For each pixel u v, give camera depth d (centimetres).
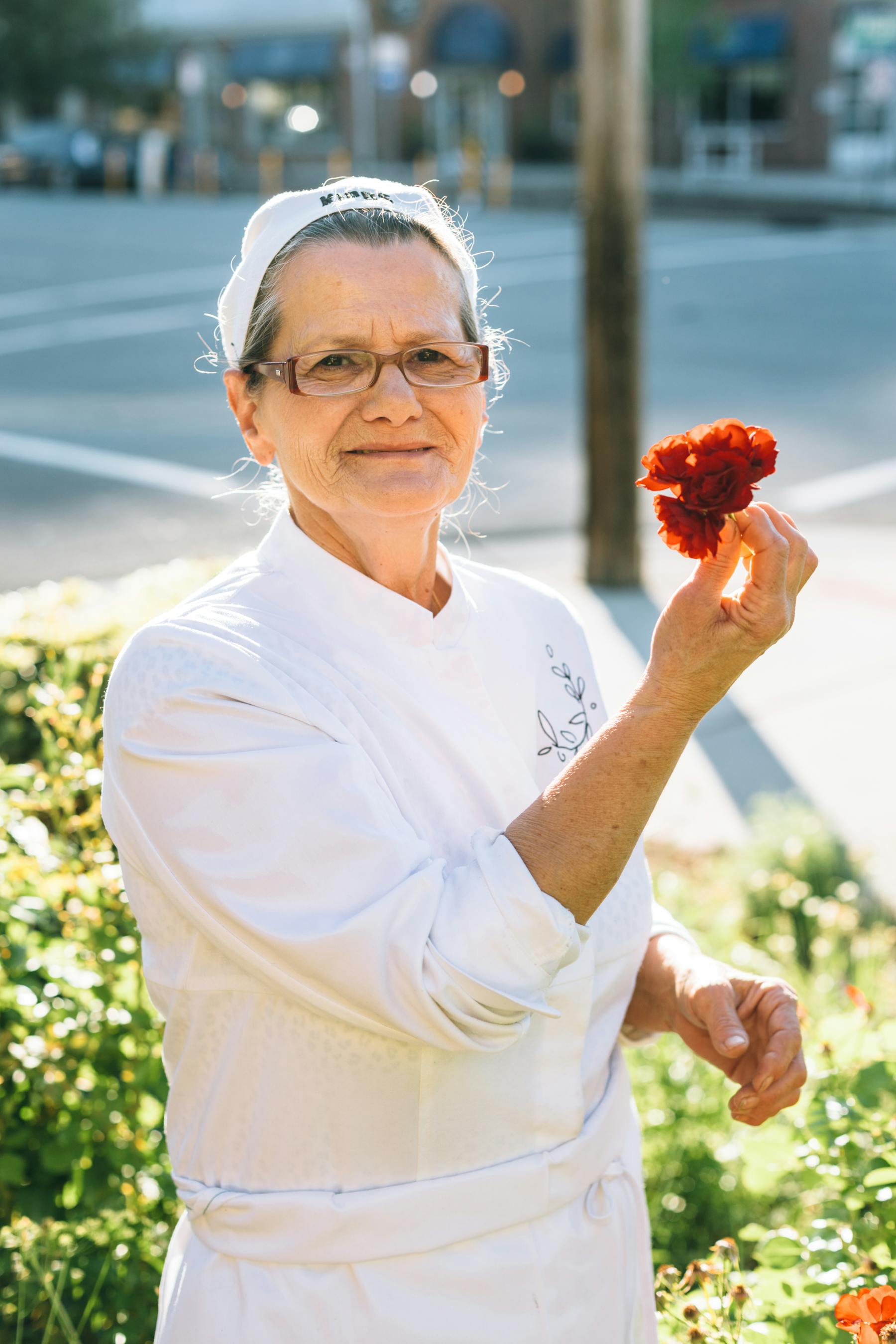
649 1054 293
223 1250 138
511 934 125
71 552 811
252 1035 137
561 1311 141
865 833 448
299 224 142
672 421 1102
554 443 1056
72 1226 230
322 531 150
